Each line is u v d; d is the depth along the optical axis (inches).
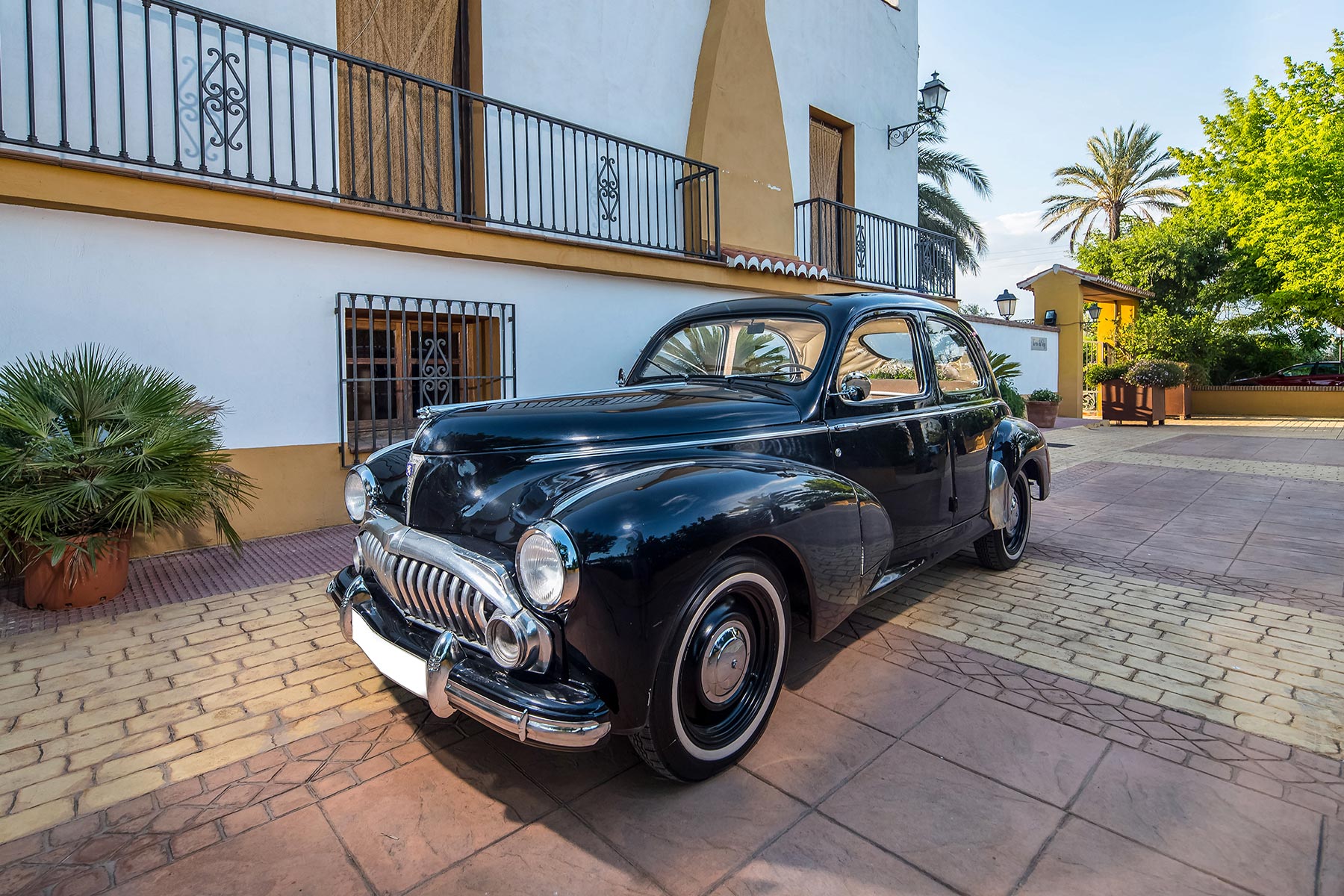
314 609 150.0
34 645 131.3
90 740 99.8
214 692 113.7
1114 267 948.6
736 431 109.3
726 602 91.3
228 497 179.6
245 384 201.2
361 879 73.7
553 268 264.1
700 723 90.8
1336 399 715.4
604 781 90.7
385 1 252.7
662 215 335.6
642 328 297.4
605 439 99.1
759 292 340.8
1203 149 850.8
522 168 281.4
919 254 470.9
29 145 159.5
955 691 113.5
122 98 171.6
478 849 78.1
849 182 455.5
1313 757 93.6
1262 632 137.1
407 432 222.8
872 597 121.1
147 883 73.1
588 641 77.6
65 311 174.1
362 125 248.8
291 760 95.1
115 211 173.2
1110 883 71.7
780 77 398.0
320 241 209.6
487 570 82.0
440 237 225.3
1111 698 110.5
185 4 177.9
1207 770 91.0
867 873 73.9
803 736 100.4
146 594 158.9
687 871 74.4
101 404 150.8
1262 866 73.8
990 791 87.1
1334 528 224.4
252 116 216.2
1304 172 721.0
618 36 313.1
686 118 345.4
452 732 101.9
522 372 258.8
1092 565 183.3
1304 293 761.0
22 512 139.6
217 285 195.0
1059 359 671.8
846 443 122.6
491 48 270.5
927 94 472.7
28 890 72.0
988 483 161.5
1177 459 395.2
